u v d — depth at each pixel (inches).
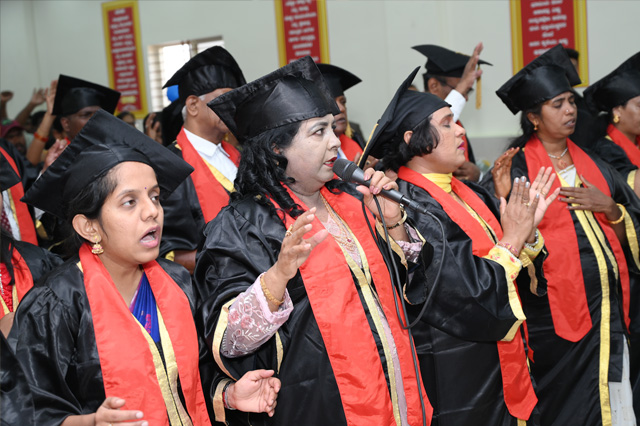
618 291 121.8
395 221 87.5
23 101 332.5
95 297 67.0
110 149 68.1
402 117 98.3
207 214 123.2
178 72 129.3
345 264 76.9
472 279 88.9
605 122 150.2
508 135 229.9
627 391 118.5
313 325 74.5
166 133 174.9
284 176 77.5
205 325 72.1
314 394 73.5
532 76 123.2
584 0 216.4
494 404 92.8
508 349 93.2
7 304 82.9
